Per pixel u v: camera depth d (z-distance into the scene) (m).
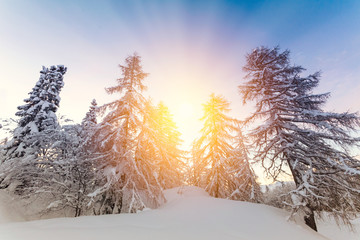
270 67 13.21
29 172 12.55
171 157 20.48
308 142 10.07
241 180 14.97
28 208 12.02
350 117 8.52
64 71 20.61
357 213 8.19
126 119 12.13
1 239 4.36
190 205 9.46
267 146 10.79
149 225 6.24
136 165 11.09
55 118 17.03
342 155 8.95
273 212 8.74
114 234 5.05
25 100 17.84
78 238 4.60
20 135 15.66
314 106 11.12
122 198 10.34
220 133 17.20
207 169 17.19
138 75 13.78
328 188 8.67
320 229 15.28
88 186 12.37
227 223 6.84
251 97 13.48
